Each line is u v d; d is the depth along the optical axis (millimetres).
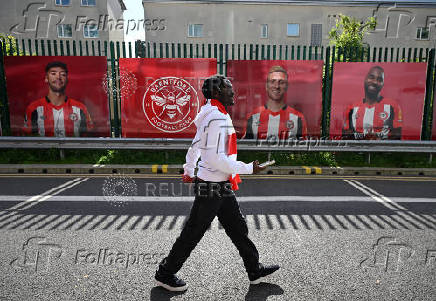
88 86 7980
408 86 7898
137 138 7906
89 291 2539
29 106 8023
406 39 20812
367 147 7770
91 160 7746
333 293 2537
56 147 7770
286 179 6684
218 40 20406
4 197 5164
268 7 20406
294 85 7949
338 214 4484
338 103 8016
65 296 2465
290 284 2672
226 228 2535
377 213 4535
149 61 7824
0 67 7984
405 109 7980
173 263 2465
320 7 20609
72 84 7961
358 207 4805
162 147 7805
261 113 8031
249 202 5035
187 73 7883
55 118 8086
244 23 20469
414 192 5676
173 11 20000
